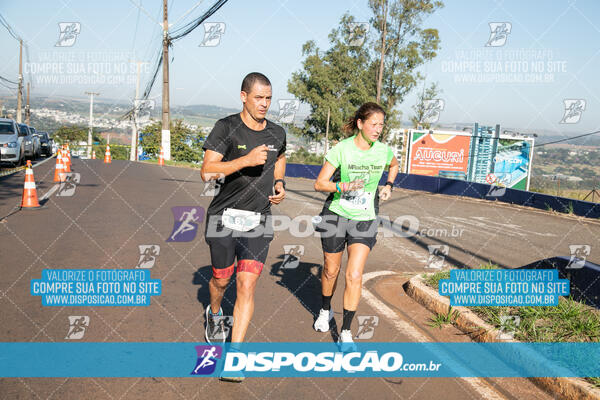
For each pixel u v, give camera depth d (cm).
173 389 263
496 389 283
